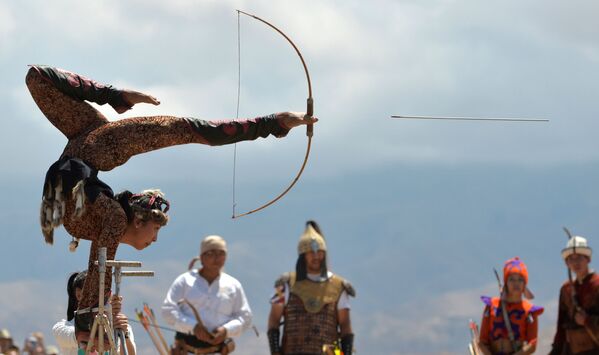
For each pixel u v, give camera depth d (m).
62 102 15.27
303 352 18.75
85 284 15.20
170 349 18.66
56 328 17.05
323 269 19.19
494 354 17.77
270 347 18.98
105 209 14.90
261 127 15.48
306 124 15.64
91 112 15.41
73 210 14.96
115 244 14.88
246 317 18.86
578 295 16.92
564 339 17.27
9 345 29.22
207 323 18.53
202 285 18.67
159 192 15.70
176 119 15.30
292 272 19.23
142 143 15.18
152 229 15.45
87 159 15.05
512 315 17.75
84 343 15.17
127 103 15.48
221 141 15.40
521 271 17.73
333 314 18.97
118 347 14.77
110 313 14.68
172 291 18.64
